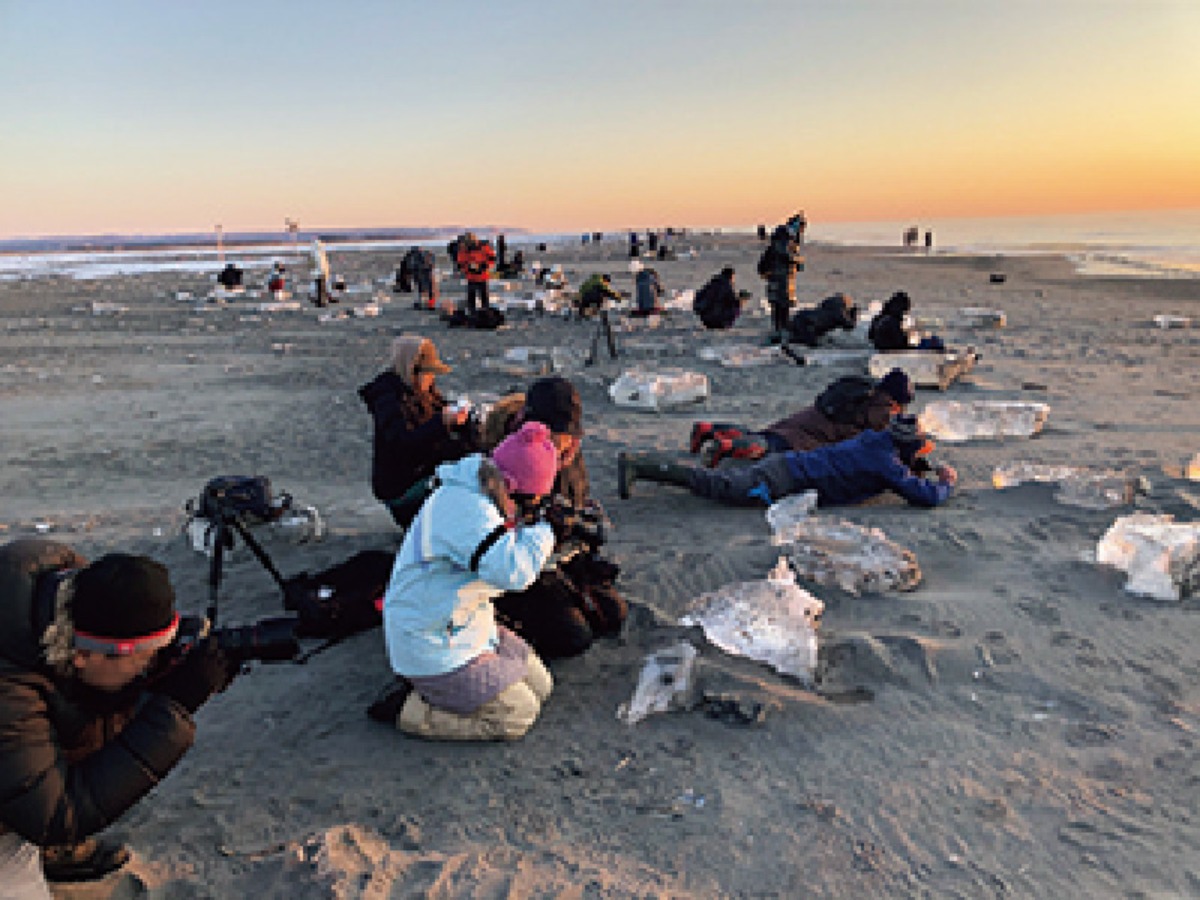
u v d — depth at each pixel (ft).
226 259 282.56
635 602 15.16
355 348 51.67
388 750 11.43
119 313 77.20
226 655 8.86
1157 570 15.01
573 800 10.29
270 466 26.27
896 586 15.42
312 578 14.55
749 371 41.01
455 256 59.36
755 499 19.99
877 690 12.53
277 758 11.27
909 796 10.15
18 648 7.34
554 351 44.37
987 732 11.39
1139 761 10.64
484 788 10.57
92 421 33.50
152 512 21.66
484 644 11.35
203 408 35.58
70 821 7.52
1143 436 26.58
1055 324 56.18
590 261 150.00
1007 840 9.37
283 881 8.91
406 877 8.95
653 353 46.37
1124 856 9.04
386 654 14.03
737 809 10.03
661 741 11.47
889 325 41.63
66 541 19.26
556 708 12.34
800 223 48.85
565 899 8.63
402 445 16.67
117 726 8.43
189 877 9.05
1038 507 19.70
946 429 27.27
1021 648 13.39
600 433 28.91
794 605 14.03
